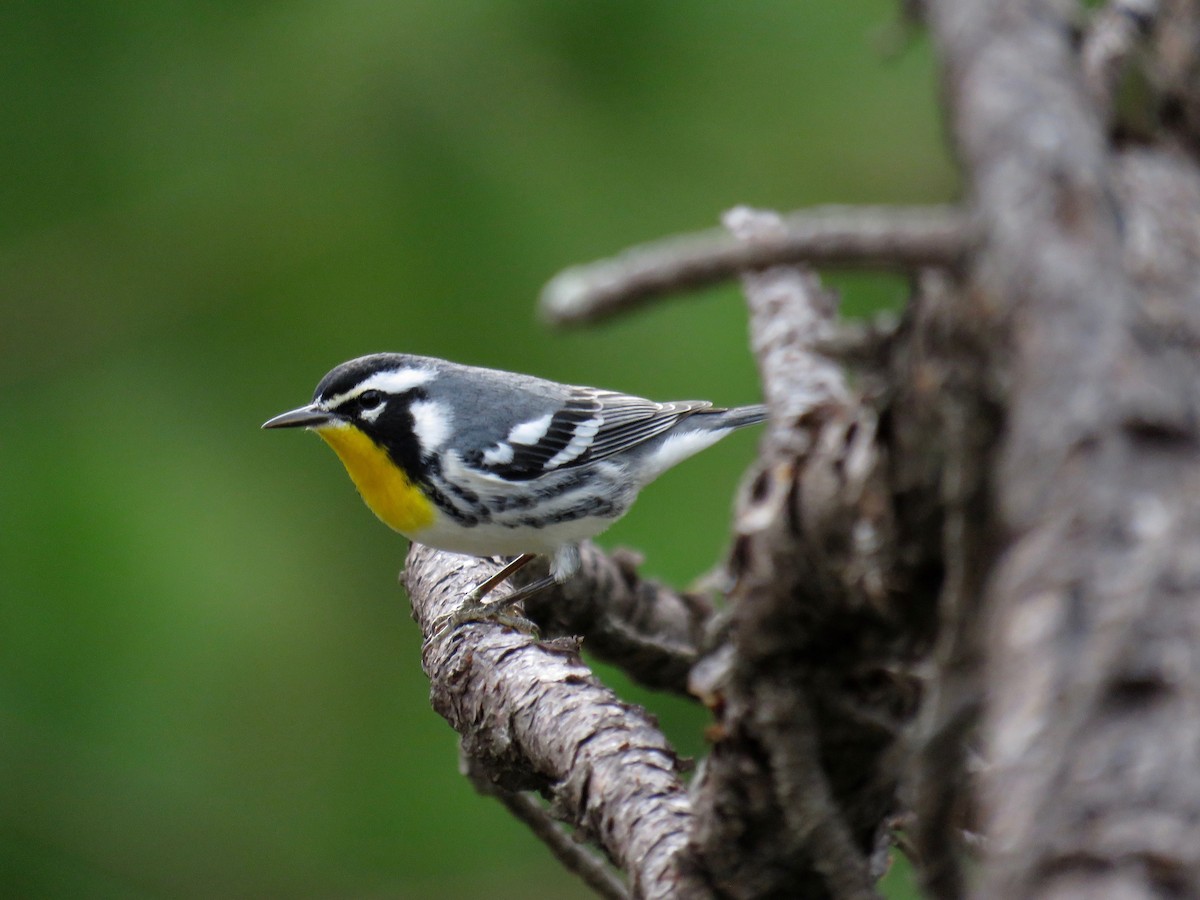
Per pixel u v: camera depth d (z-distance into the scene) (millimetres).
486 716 6402
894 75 12648
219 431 12312
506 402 10516
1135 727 2014
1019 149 2256
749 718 4070
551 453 10461
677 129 12625
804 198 12375
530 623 7516
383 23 12656
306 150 12633
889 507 3328
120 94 12930
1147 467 2115
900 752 4016
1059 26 2402
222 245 12594
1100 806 1987
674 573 11852
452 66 12570
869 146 12617
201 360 12578
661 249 2629
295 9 12914
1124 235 2346
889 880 7574
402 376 10273
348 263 12375
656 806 5094
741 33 12656
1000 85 2312
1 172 12922
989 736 2285
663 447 11242
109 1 12883
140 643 11430
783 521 3629
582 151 12469
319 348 12359
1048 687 2068
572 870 7562
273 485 12219
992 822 2121
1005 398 2580
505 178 12344
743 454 12414
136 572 11484
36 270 12672
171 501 11789
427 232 12352
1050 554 2123
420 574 9633
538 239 12227
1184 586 2049
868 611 3688
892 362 3180
